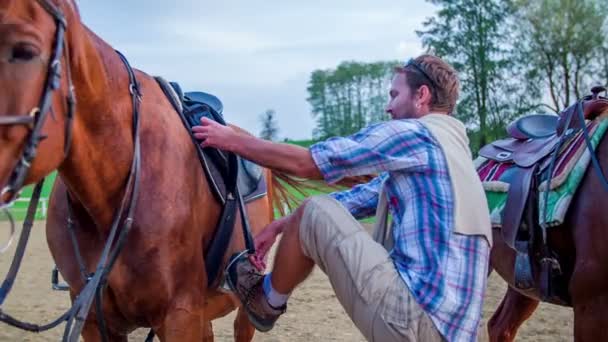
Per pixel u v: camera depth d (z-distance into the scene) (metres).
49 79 2.09
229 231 3.06
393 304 2.33
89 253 2.68
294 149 2.52
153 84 2.94
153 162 2.67
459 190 2.41
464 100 34.12
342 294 2.46
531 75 33.41
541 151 3.60
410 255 2.37
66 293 6.91
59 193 2.89
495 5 33.62
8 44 2.01
